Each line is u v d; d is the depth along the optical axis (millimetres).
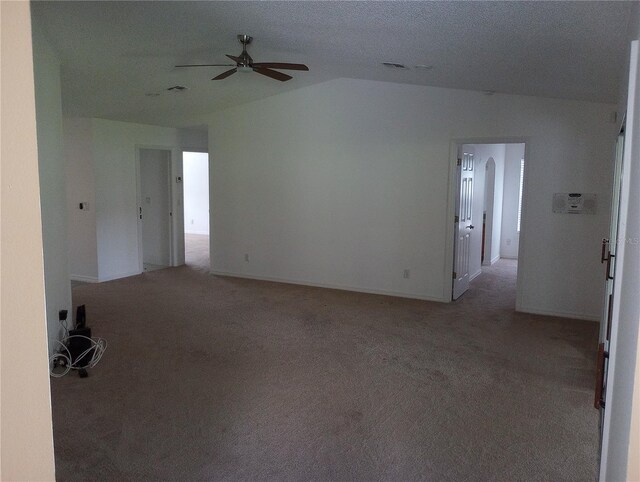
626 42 2580
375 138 6035
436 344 4320
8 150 756
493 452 2602
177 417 2961
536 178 5195
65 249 4363
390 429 2834
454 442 2699
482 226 7340
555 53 3061
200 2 3102
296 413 3021
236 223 7156
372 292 6266
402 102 5828
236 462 2488
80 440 2688
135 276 7195
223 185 7195
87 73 4707
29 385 800
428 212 5828
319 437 2740
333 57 4465
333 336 4531
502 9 2416
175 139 7777
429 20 2793
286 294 6180
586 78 3676
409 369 3746
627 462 1093
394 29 3109
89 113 6273
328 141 6336
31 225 784
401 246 6031
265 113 6734
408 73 4773
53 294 3840
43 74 3641
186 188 12383
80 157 6602
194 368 3744
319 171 6441
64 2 3119
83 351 3738
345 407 3109
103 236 6762
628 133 1803
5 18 742
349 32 3402
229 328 4758
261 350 4152
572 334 4621
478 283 6867
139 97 5758
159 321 4969
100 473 2383
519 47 3053
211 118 7184
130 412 3021
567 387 3434
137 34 3781
